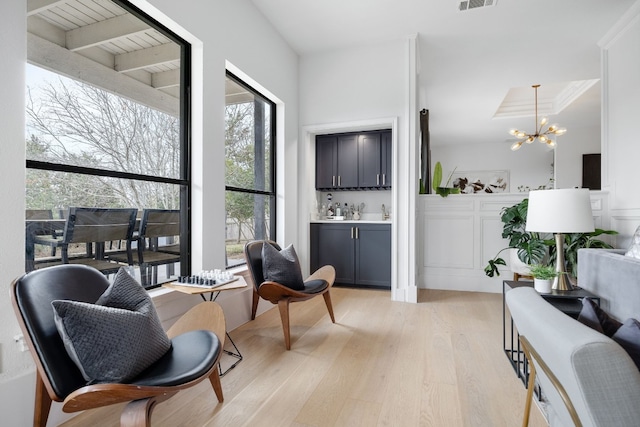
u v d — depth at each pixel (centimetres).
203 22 238
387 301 350
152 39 211
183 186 235
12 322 130
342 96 389
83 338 102
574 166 673
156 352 121
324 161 445
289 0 298
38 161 150
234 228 299
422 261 416
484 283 396
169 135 224
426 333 254
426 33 350
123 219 192
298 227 404
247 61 294
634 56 299
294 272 240
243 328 268
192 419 148
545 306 90
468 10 309
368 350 222
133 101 199
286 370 194
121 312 113
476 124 682
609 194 335
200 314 167
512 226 365
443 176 865
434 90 502
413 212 353
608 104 343
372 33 353
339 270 415
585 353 61
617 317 180
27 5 148
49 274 118
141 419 104
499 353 217
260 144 341
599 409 62
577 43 362
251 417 150
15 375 131
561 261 199
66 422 146
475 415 151
